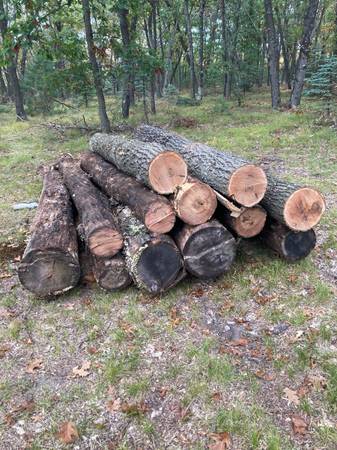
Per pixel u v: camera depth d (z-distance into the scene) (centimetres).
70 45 1070
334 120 1016
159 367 316
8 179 788
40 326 371
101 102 1120
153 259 383
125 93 1323
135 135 695
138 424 271
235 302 388
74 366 323
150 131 651
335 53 1316
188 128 1158
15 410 286
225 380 298
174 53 2641
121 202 470
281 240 415
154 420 273
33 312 391
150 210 381
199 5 1997
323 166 732
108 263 394
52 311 390
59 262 389
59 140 1108
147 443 259
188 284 420
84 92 1192
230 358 321
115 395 294
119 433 266
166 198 397
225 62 1741
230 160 410
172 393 292
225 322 364
